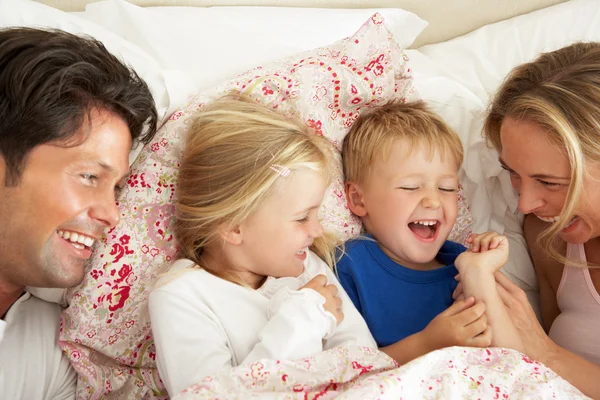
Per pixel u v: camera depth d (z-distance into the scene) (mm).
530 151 1086
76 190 928
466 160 1460
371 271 1286
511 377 979
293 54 1434
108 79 949
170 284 1093
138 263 1125
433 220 1257
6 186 902
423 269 1335
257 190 1071
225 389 900
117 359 1155
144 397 1184
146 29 1394
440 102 1493
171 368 1023
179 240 1165
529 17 1819
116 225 1083
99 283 1089
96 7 1428
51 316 1136
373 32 1288
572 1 1836
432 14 1862
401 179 1238
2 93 881
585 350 1191
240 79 1255
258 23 1534
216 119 1127
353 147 1303
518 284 1434
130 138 1005
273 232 1100
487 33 1795
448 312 1121
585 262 1232
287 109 1247
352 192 1333
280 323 1035
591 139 1027
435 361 979
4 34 933
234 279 1146
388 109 1326
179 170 1152
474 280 1140
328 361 976
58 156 903
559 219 1095
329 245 1280
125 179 1139
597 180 1060
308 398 902
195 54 1390
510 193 1436
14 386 1033
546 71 1148
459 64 1705
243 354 1081
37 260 946
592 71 1077
